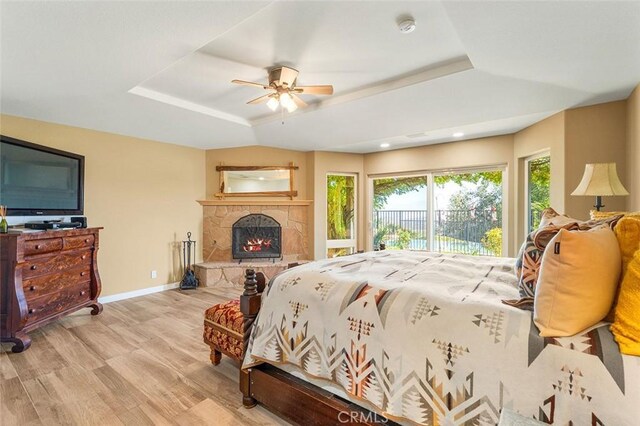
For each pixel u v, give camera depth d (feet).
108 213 13.43
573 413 3.34
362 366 4.80
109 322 10.82
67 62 7.54
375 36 7.25
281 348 5.80
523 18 5.68
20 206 9.88
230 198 17.52
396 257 8.50
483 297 4.74
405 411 4.32
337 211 19.24
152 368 7.66
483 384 3.84
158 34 6.40
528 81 8.89
